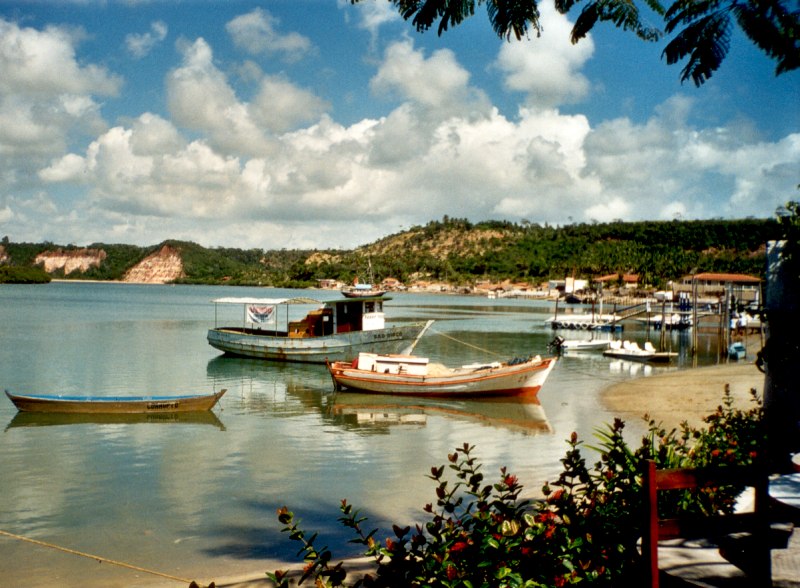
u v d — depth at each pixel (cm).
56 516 1366
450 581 488
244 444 2030
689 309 9275
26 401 2391
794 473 716
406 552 535
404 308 13200
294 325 4294
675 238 19925
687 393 3062
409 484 1588
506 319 9644
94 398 2441
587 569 536
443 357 4900
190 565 1105
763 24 317
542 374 2838
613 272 16812
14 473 1691
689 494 675
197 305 12519
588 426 2331
